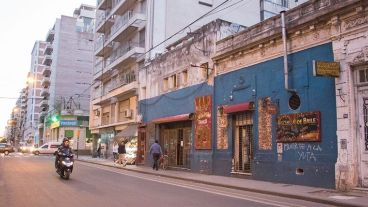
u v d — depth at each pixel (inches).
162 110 1187.9
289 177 677.9
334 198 494.0
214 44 934.4
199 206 430.0
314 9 655.8
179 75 1101.1
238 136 837.8
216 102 912.9
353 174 561.3
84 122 2714.1
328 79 622.2
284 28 701.3
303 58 673.0
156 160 1055.6
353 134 571.2
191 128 1021.8
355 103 579.8
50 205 422.3
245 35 826.8
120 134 1512.1
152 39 1441.9
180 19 1496.1
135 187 617.0
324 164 612.7
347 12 590.2
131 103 1565.0
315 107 641.0
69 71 3250.5
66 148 769.6
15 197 482.3
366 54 560.1
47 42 3777.1
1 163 1177.4
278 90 722.8
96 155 2122.3
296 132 670.5
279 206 446.0
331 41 619.2
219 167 876.0
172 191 573.6
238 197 521.7
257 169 755.4
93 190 562.9
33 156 1988.2
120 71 1792.6
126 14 1669.5
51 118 3043.8
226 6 1598.2
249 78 805.9
